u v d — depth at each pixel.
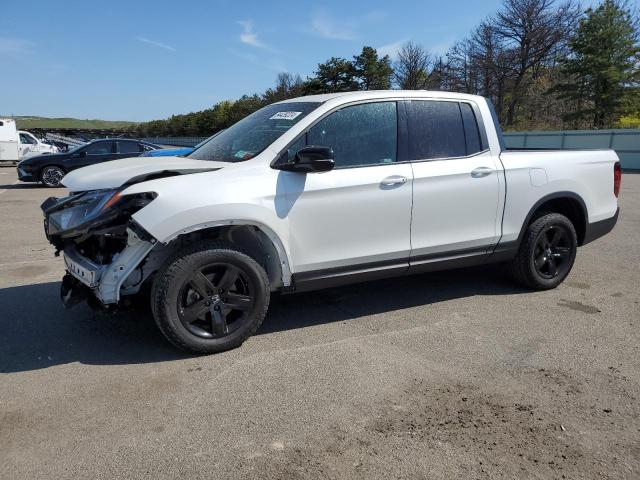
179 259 3.52
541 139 27.05
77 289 3.86
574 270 5.89
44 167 15.95
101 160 16.42
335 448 2.65
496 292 5.11
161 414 2.96
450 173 4.39
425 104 4.46
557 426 2.83
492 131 4.75
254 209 3.63
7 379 3.39
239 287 3.81
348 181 3.96
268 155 3.83
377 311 4.60
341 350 3.79
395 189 4.15
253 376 3.40
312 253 3.93
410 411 2.98
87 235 3.62
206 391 3.21
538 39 38.75
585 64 32.91
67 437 2.75
